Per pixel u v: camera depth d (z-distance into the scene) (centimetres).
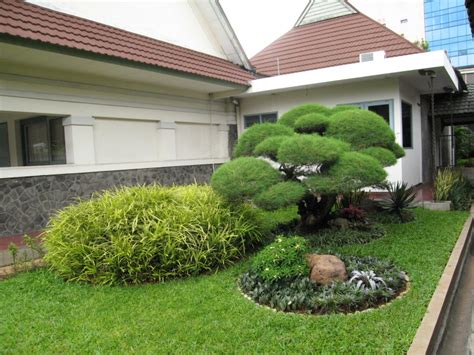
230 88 1109
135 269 447
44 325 347
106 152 895
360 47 1272
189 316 354
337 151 503
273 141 549
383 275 420
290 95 1191
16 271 504
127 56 795
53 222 535
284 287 402
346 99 1089
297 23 1570
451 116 1386
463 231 646
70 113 805
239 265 495
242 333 318
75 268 467
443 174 971
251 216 566
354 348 290
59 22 767
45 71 763
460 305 408
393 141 624
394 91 1007
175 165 1054
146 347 301
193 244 473
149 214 497
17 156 965
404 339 297
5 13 671
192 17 1195
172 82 991
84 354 295
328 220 654
